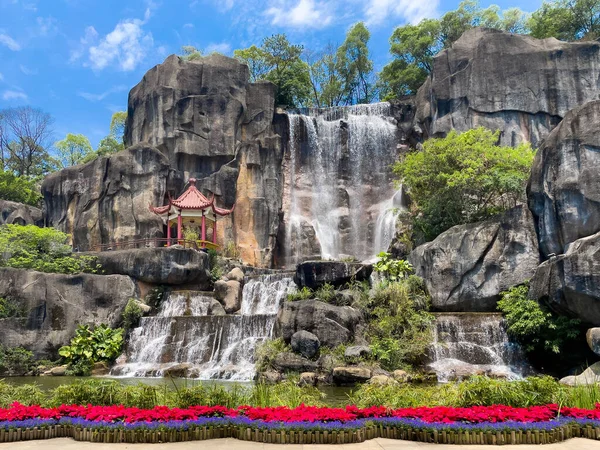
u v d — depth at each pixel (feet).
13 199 146.61
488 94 118.32
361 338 71.87
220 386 36.76
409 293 80.07
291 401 35.65
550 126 115.96
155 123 126.41
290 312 72.49
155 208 113.09
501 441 27.14
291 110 149.48
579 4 147.84
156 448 26.53
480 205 94.48
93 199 119.85
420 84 171.53
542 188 74.74
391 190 133.39
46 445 27.35
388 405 33.73
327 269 84.74
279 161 130.72
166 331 82.99
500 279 76.64
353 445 26.99
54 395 36.19
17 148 186.60
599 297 60.75
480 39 122.21
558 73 117.60
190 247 107.76
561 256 64.69
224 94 129.70
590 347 60.80
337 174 136.15
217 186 122.83
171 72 128.57
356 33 190.60
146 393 34.86
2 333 81.41
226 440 28.32
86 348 82.33
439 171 96.63
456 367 68.28
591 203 68.39
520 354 69.92
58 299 86.69
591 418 29.76
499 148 94.07
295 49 180.96
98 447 26.81
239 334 78.69
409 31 177.17
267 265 122.21
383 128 138.41
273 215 125.80
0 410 31.01
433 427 27.86
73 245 119.55
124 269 96.68
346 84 198.39
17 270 85.97
